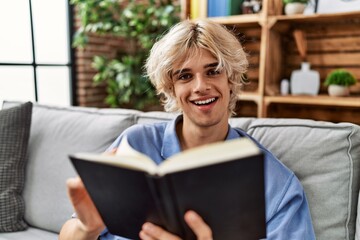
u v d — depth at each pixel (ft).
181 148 3.35
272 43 5.80
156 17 7.65
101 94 9.73
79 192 2.22
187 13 6.21
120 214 2.12
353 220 3.21
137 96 8.41
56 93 8.77
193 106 3.03
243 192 1.78
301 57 6.21
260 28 6.43
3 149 4.59
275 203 2.91
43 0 8.16
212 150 1.70
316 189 3.28
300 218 2.90
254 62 6.61
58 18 8.61
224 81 3.02
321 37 5.98
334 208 3.20
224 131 3.22
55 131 4.86
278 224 2.82
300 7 5.46
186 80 3.02
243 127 3.84
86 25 7.75
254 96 5.80
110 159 1.86
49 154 4.74
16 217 4.50
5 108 5.24
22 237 4.30
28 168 4.82
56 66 8.66
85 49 8.87
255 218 1.92
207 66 2.93
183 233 1.96
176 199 1.74
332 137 3.33
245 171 1.69
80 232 2.42
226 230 1.94
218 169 1.65
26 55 7.90
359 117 5.92
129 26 7.82
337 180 3.23
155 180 1.68
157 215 1.93
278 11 5.77
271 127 3.69
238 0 6.12
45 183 4.62
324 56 6.03
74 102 9.20
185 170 1.62
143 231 2.05
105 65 8.36
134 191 1.89
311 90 5.78
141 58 8.14
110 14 7.79
